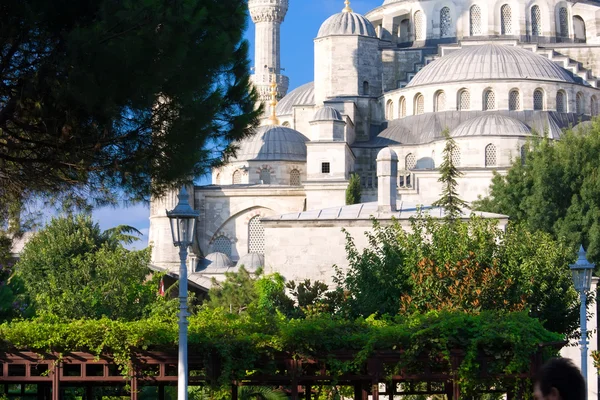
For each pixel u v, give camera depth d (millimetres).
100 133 26672
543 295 49438
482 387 35781
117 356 31688
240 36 30078
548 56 128000
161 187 28953
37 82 25438
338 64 127875
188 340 31844
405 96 122750
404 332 32625
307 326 32125
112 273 56844
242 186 114062
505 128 110750
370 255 48875
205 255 113812
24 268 66250
